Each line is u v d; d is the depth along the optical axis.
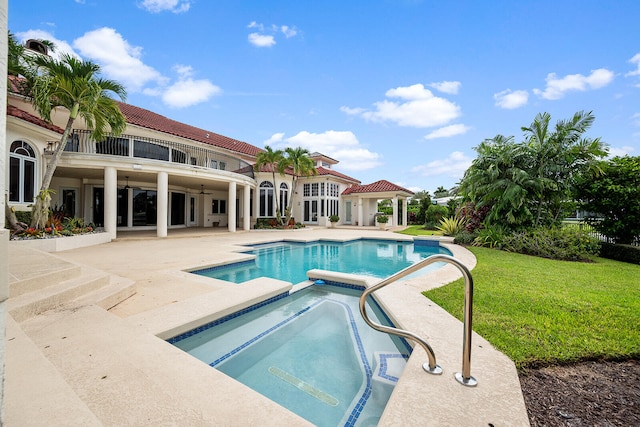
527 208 13.20
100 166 13.02
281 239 15.88
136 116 20.44
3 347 1.15
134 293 5.34
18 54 9.91
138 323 3.78
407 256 12.38
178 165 15.07
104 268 7.43
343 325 4.89
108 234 13.12
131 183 18.45
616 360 3.12
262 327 4.76
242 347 4.09
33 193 11.29
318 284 7.07
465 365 2.49
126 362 2.65
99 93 10.20
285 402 2.98
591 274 7.35
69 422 1.65
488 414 2.11
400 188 28.02
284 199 25.22
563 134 12.30
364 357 3.87
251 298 5.02
